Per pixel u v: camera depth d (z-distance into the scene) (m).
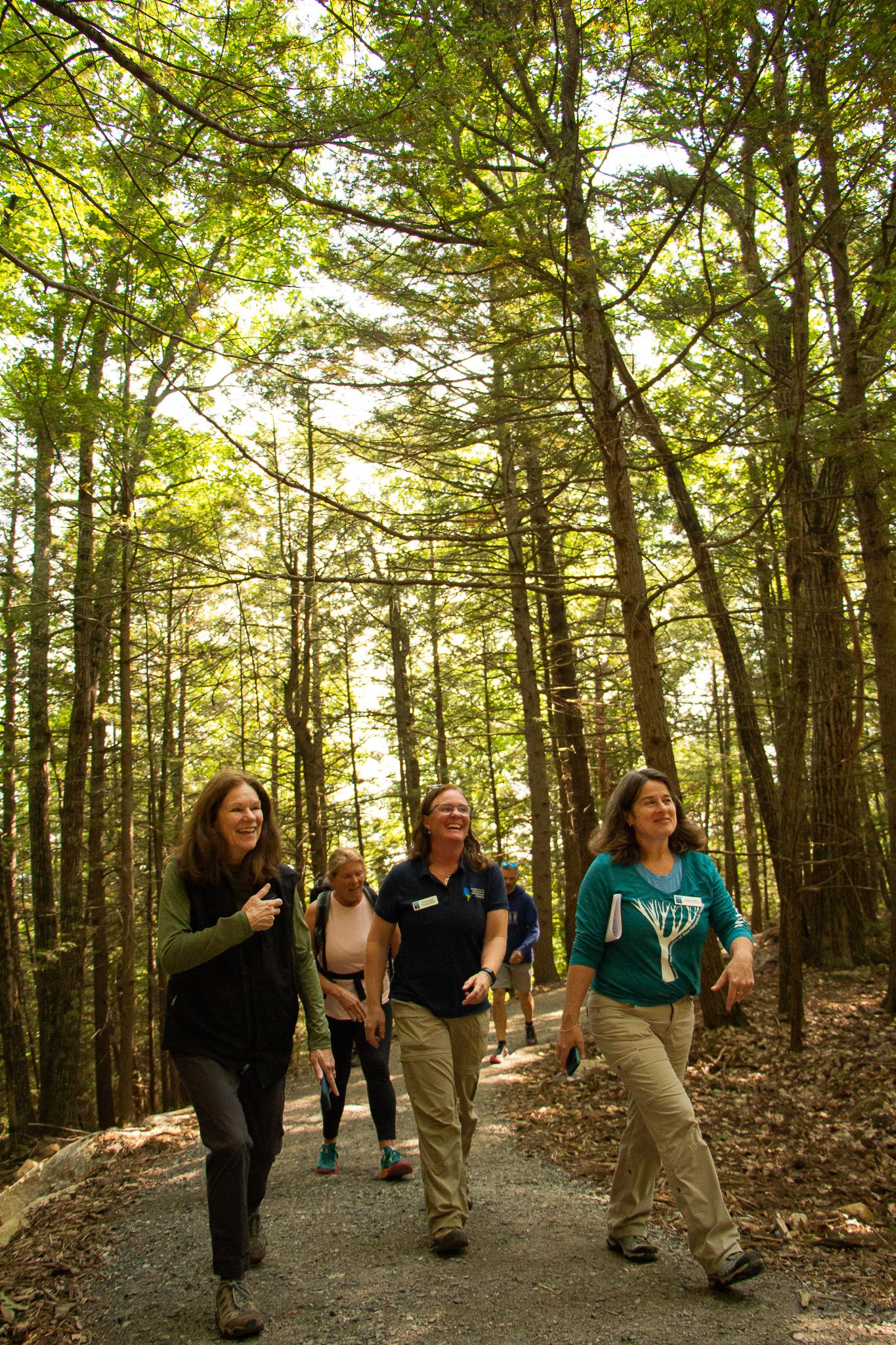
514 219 5.95
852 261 8.92
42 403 8.91
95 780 14.83
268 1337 3.03
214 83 4.54
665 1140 3.29
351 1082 9.18
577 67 6.21
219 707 17.86
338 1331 3.04
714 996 7.90
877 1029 7.29
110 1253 4.14
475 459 12.41
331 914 5.37
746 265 8.89
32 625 12.13
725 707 17.42
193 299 5.79
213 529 10.80
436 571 8.84
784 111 6.06
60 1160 6.53
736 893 21.55
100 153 5.08
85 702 14.26
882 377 7.95
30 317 10.80
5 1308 3.48
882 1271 3.33
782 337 7.39
